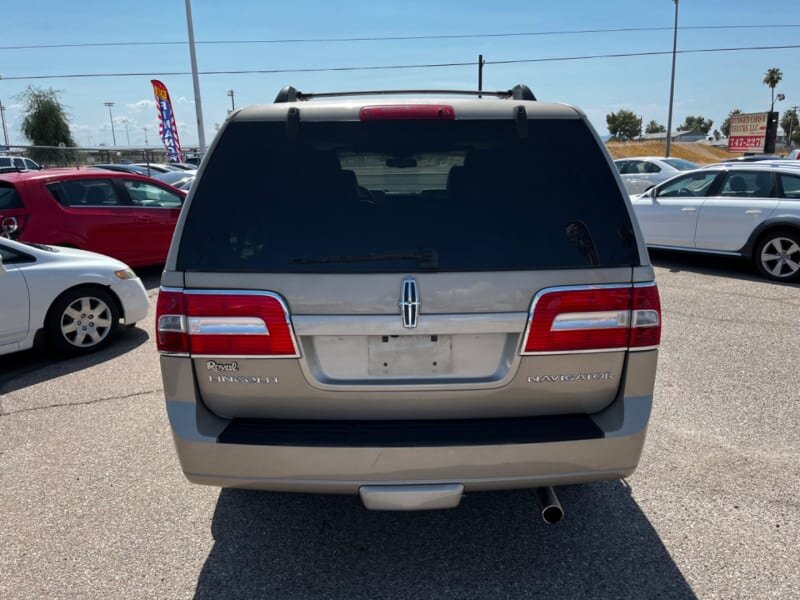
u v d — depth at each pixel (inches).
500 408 98.5
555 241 95.3
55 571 112.0
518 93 119.4
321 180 97.3
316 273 93.4
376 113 99.7
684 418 169.9
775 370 205.8
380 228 94.7
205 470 97.0
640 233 97.3
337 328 93.8
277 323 94.0
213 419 98.8
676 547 115.9
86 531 123.7
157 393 196.5
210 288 94.5
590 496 133.5
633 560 112.6
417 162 99.1
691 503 130.0
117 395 195.2
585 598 103.3
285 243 94.6
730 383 194.9
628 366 97.5
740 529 121.0
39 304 220.4
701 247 373.7
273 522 126.3
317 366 96.6
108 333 242.2
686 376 201.0
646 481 138.8
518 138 99.8
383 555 115.6
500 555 115.0
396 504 95.7
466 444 94.1
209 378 97.0
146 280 381.1
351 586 107.3
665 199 391.5
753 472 141.9
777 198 346.3
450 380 96.5
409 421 98.5
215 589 107.0
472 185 97.4
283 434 96.0
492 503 132.3
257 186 97.1
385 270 93.4
